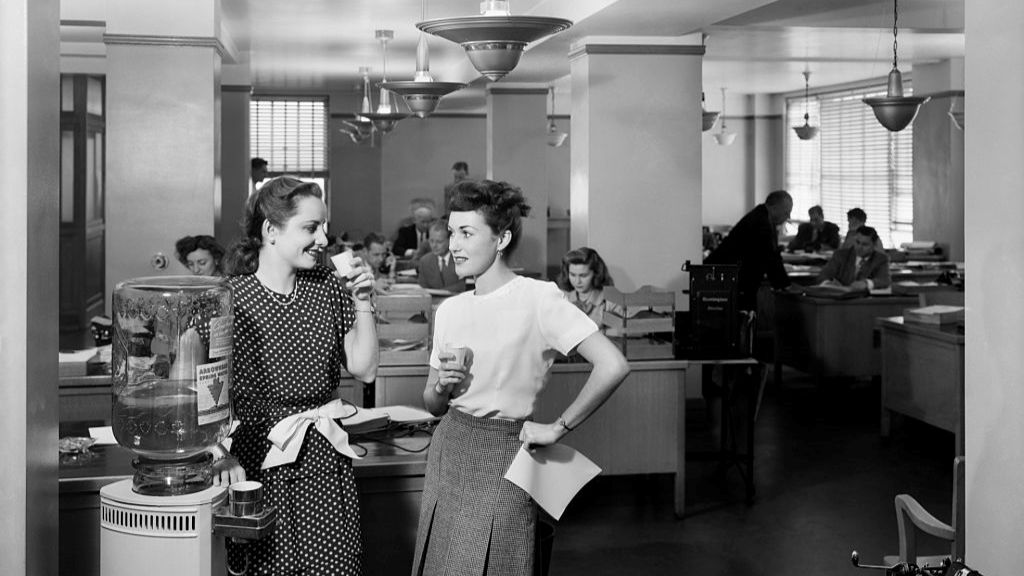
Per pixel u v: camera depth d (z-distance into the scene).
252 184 12.72
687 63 8.09
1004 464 2.63
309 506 2.68
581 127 8.25
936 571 2.29
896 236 15.85
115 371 2.33
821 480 6.20
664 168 8.12
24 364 2.16
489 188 2.71
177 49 6.94
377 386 4.68
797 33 10.59
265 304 2.68
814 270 11.83
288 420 2.66
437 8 8.73
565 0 7.68
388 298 4.89
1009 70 2.57
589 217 8.06
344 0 8.32
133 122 6.94
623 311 5.40
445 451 2.73
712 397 8.84
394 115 8.71
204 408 2.31
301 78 15.09
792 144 18.86
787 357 9.21
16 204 2.15
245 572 2.54
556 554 4.89
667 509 5.60
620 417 5.29
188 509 2.25
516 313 2.69
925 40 11.19
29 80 2.16
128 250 6.97
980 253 2.70
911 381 6.94
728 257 8.66
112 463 2.89
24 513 2.17
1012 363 2.59
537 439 2.62
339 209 18.56
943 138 13.05
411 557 3.21
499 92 12.87
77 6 7.39
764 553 4.90
